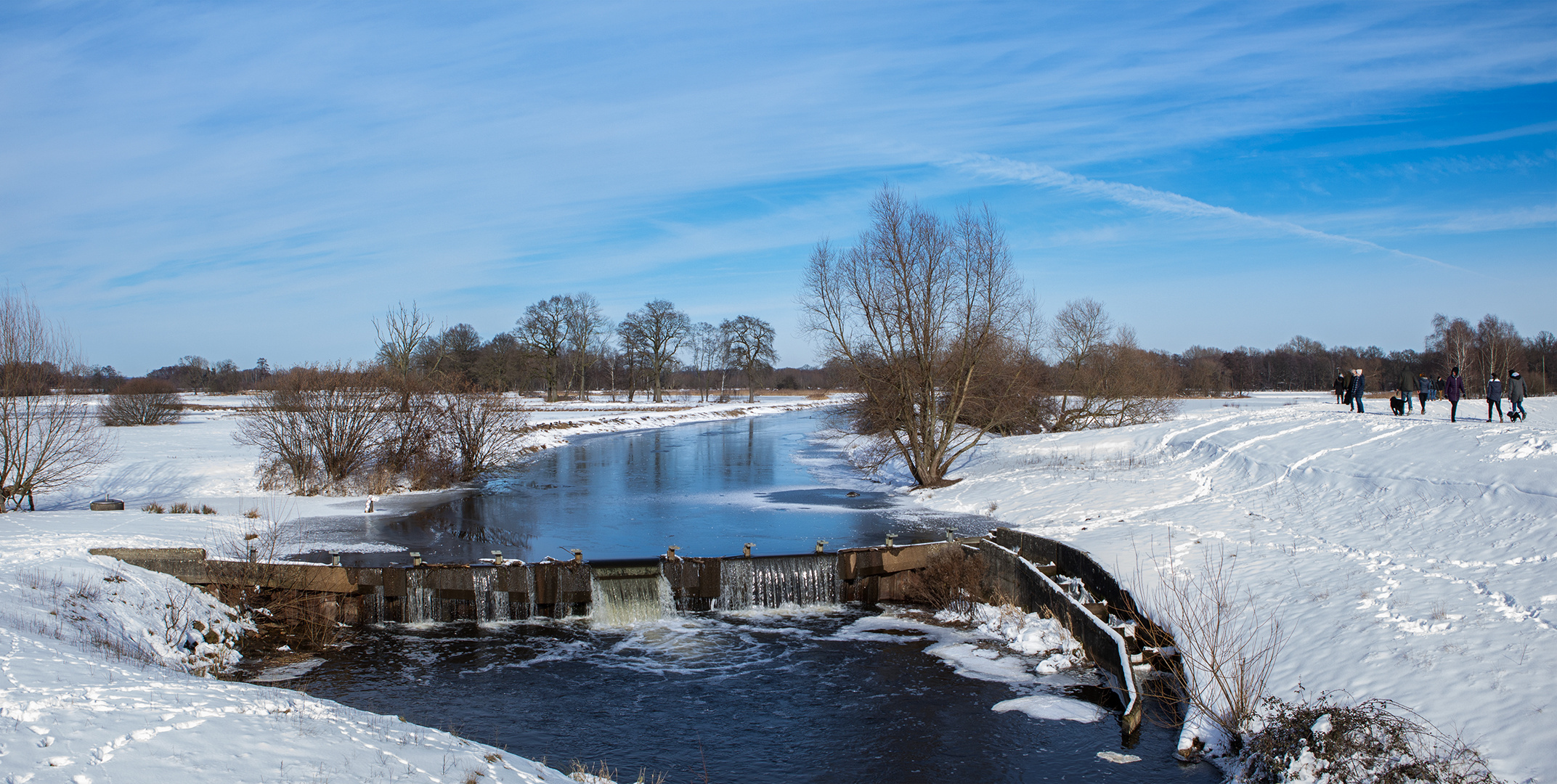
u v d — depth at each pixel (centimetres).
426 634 1700
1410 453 2147
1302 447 2511
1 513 2253
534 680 1443
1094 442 3322
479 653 1585
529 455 4662
